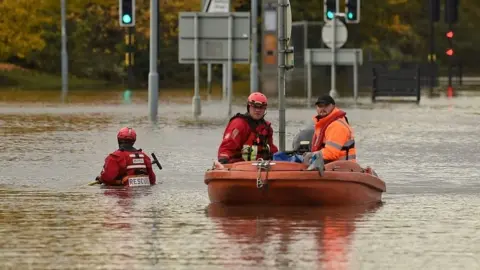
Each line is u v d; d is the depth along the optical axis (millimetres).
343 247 22891
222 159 30375
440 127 59531
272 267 20719
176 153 44062
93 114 69625
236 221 26531
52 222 26422
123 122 62156
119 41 131500
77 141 49938
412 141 50625
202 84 129000
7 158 42375
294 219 26844
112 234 24594
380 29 147125
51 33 129500
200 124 60625
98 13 131625
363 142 50094
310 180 28578
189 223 26234
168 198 30938
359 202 29469
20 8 117250
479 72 181250
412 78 89125
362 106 81500
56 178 36031
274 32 105312
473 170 38719
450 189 33281
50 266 20891
